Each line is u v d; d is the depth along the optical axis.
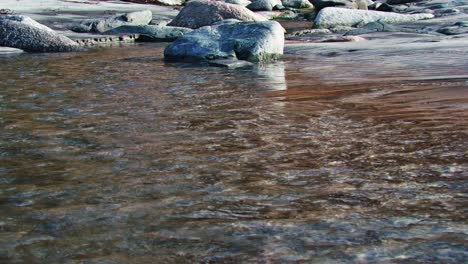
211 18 14.95
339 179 2.47
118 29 13.30
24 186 2.47
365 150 2.93
